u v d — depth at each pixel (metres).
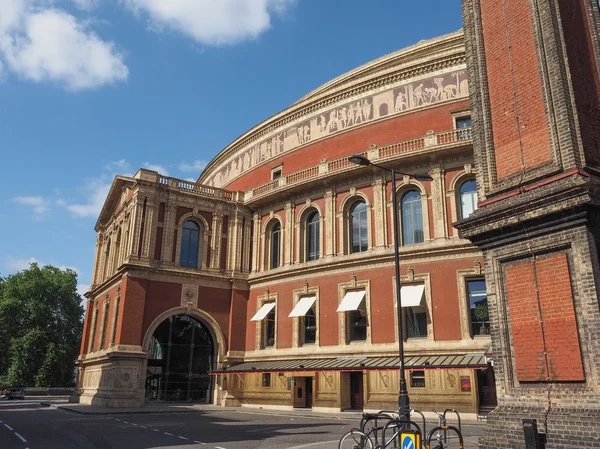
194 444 17.22
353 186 35.41
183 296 38.59
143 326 36.41
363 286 33.16
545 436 10.52
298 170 39.97
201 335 40.00
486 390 27.05
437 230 31.03
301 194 38.69
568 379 10.94
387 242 32.81
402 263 31.80
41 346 69.12
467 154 31.25
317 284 35.66
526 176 12.89
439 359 28.05
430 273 30.69
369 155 34.41
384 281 32.22
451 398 27.45
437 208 31.38
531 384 11.73
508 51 14.20
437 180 31.80
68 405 39.72
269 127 44.50
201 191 41.78
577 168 11.71
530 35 13.59
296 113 42.03
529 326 11.98
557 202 11.56
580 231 11.25
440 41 34.56
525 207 12.16
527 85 13.41
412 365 27.56
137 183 38.38
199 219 41.03
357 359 31.58
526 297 12.18
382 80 36.88
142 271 37.12
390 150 33.84
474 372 27.09
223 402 37.47
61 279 75.56
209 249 40.81
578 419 10.44
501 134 13.93
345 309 32.72
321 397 32.53
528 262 12.32
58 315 74.62
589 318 10.74
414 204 32.97
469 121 32.97
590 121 12.67
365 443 13.64
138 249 37.28
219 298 40.22
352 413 29.97
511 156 13.48
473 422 25.08
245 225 42.56
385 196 33.62
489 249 13.27
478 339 28.30
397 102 35.88
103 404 35.91
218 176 51.47
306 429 22.30
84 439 18.83
